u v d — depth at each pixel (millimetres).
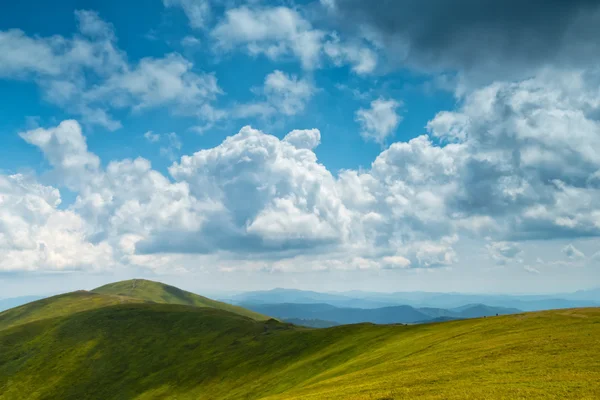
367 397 46750
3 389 158250
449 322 100188
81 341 191750
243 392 109438
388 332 106125
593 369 43250
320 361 102562
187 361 159125
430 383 48438
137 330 199625
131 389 147000
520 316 83750
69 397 149125
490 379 45406
